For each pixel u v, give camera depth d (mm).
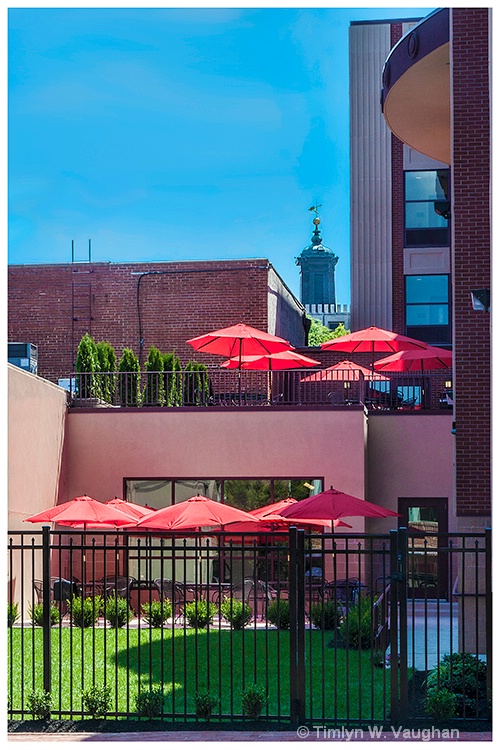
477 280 16016
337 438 22641
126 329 30969
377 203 34562
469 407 15938
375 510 18000
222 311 30625
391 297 34156
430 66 18078
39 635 16781
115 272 31172
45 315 31359
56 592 11750
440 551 11445
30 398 20547
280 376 30141
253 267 30594
